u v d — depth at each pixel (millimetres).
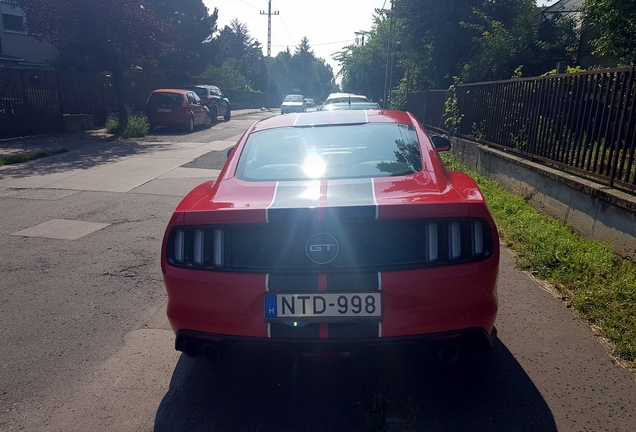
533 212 6512
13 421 2895
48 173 10680
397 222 2662
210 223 2742
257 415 2914
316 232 2666
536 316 3979
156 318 4211
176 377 3330
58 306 4434
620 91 5125
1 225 6922
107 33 19141
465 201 2732
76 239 6320
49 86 17234
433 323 2660
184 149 14664
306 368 3395
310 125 4051
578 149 5930
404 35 21609
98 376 3350
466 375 3232
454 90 11945
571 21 16438
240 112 39312
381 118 4160
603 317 3822
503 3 19406
